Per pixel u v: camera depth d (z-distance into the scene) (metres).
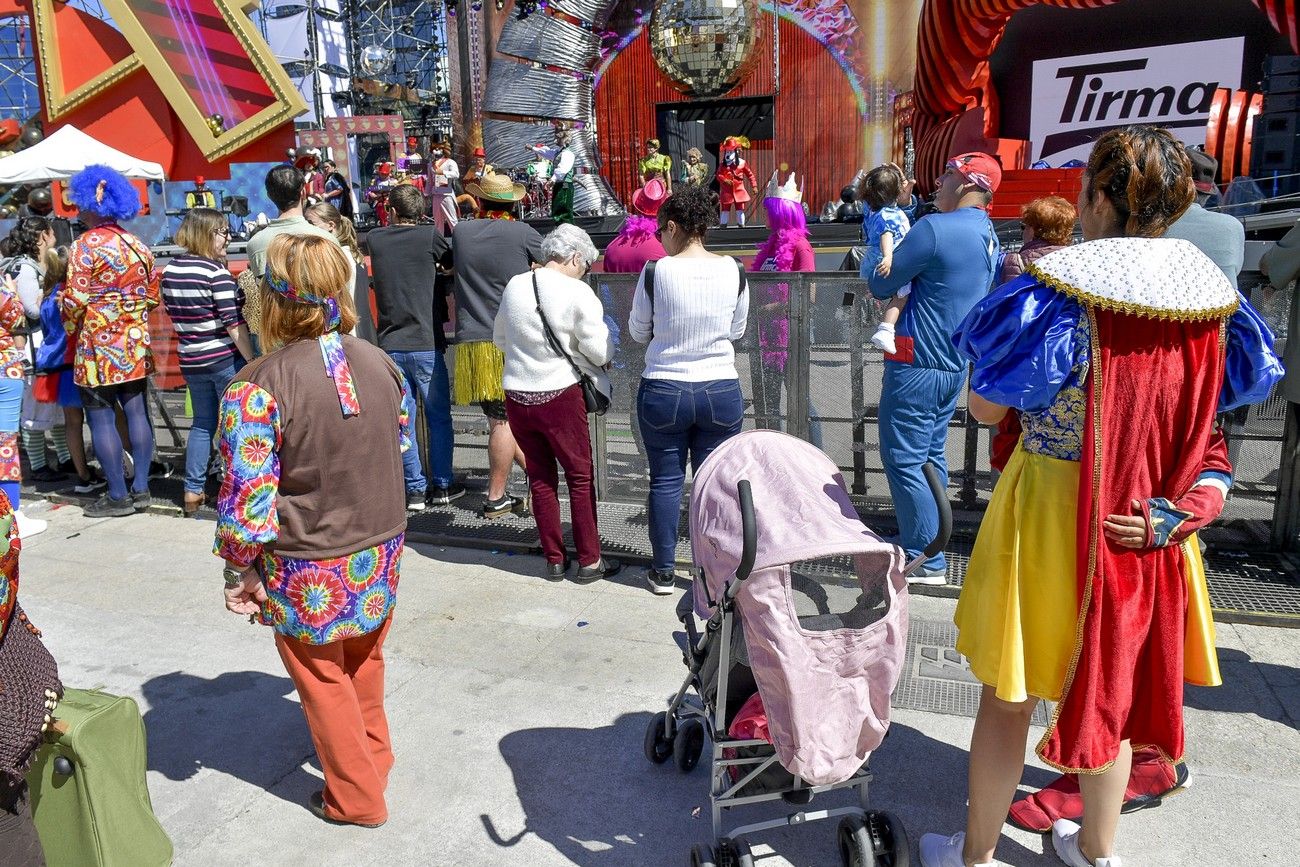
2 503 1.98
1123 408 2.06
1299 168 8.91
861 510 5.26
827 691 2.22
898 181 4.88
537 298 4.25
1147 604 2.16
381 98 29.34
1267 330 2.13
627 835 2.79
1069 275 2.06
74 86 15.40
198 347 5.47
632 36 18.86
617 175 19.55
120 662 3.96
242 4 14.30
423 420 5.81
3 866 1.99
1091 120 14.24
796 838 2.74
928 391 4.02
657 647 3.94
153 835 2.54
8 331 5.25
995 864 2.58
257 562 2.64
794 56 17.97
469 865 2.69
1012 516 2.23
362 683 2.95
